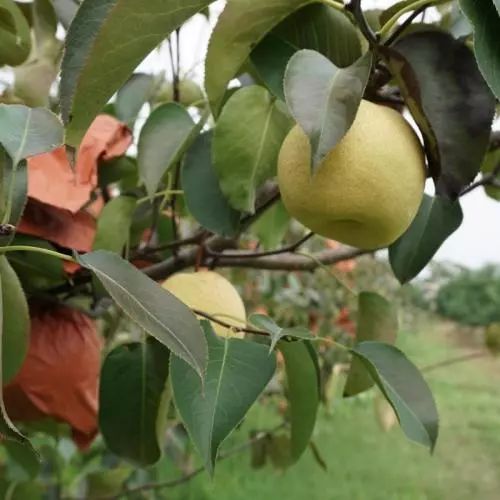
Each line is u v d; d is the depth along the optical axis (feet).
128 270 2.45
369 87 2.87
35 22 4.11
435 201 3.44
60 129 2.72
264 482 14.64
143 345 3.27
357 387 3.66
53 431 4.49
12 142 2.66
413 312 25.88
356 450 18.01
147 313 2.37
